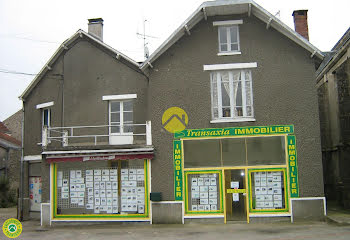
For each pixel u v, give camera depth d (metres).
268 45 14.77
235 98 14.82
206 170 14.59
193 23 14.95
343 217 13.91
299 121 14.32
